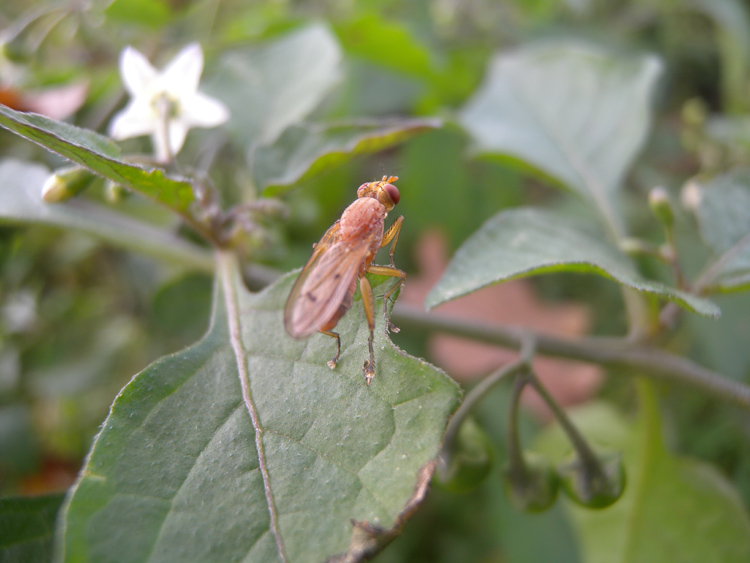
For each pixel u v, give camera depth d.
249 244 0.06
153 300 0.08
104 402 0.10
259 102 0.07
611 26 0.13
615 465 0.05
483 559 0.10
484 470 0.05
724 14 0.11
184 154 0.09
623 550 0.06
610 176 0.07
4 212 0.06
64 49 0.10
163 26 0.09
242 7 0.11
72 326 0.10
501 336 0.06
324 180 0.09
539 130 0.08
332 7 0.12
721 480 0.06
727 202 0.06
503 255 0.05
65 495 0.05
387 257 0.10
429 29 0.12
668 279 0.09
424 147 0.10
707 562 0.06
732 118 0.11
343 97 0.10
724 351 0.08
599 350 0.06
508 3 0.12
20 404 0.09
